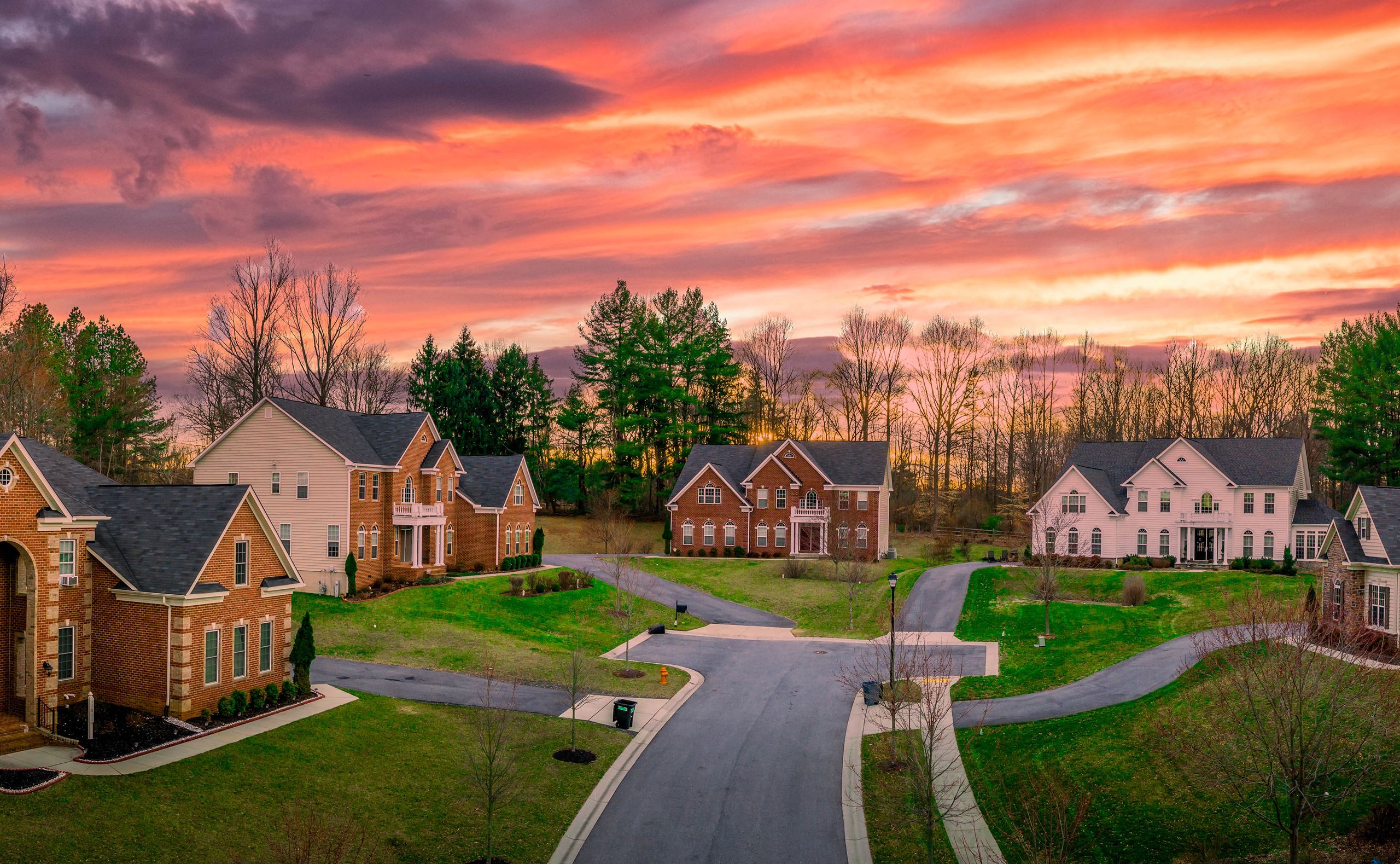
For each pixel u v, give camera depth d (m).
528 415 99.56
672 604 56.78
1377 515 38.56
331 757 26.89
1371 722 21.89
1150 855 23.33
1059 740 30.72
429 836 23.92
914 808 24.11
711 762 30.33
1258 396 101.06
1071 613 49.72
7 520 24.56
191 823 21.55
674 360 95.31
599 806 26.72
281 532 52.72
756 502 75.81
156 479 77.38
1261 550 61.75
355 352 88.62
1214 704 29.88
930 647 45.38
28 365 64.12
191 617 28.17
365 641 41.56
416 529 56.12
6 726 24.66
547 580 56.53
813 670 41.78
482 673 38.22
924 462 112.56
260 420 53.31
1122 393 107.75
